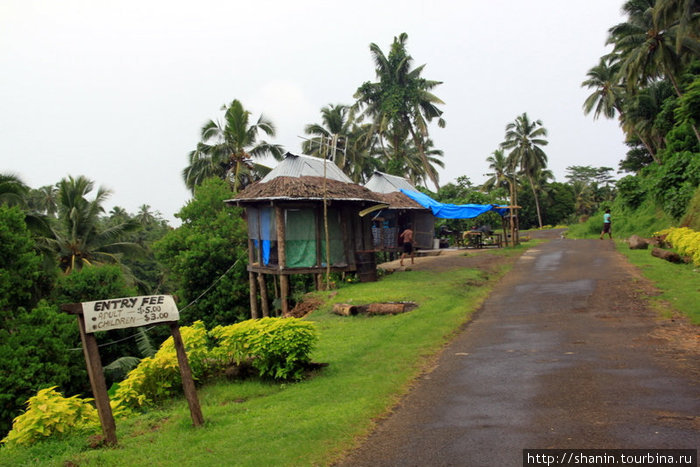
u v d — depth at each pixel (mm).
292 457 4934
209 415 6684
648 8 34969
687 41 31391
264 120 37188
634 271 16141
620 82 47531
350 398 6762
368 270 19125
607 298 12602
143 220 80438
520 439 4969
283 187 18484
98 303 5746
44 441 6230
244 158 36062
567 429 5113
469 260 23094
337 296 15711
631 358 7547
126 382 7898
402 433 5449
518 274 18406
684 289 12375
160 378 8117
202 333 8672
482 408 5988
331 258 18969
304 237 18750
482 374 7402
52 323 17672
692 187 25547
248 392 7746
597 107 50844
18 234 18891
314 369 8430
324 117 46906
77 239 29734
